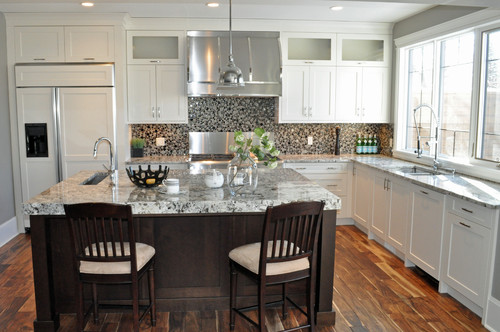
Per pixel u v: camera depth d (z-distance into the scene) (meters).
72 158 5.36
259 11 5.07
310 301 2.87
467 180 3.96
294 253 2.69
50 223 3.11
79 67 5.25
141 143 5.85
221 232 3.29
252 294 3.37
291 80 5.77
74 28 5.23
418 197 4.01
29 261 4.46
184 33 5.54
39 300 3.02
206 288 3.34
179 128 6.05
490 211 3.04
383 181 4.76
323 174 5.69
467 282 3.32
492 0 3.38
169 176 4.00
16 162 5.38
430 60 5.05
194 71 5.39
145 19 5.42
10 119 5.31
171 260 3.29
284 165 5.60
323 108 5.86
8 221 5.23
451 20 4.43
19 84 5.25
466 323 3.21
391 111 5.93
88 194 3.14
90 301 3.27
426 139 5.17
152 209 2.86
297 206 2.60
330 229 3.12
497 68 3.90
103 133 5.35
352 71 5.84
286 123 6.16
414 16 5.21
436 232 3.71
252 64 5.48
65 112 5.30
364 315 3.32
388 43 5.83
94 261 2.64
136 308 2.72
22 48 5.23
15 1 4.64
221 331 3.07
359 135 6.34
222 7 4.91
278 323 3.19
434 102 4.92
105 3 4.73
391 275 4.10
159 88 5.61
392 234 4.57
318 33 5.71
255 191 3.23
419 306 3.47
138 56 5.65
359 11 5.05
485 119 4.09
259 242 3.10
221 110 6.07
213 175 3.35
